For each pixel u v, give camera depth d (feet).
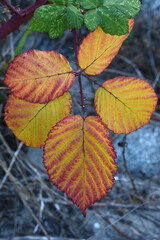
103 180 1.17
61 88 1.16
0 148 2.66
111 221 2.81
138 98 1.20
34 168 2.64
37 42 3.31
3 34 1.29
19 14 1.26
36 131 1.18
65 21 1.16
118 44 1.19
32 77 1.15
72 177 1.16
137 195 2.84
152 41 3.99
